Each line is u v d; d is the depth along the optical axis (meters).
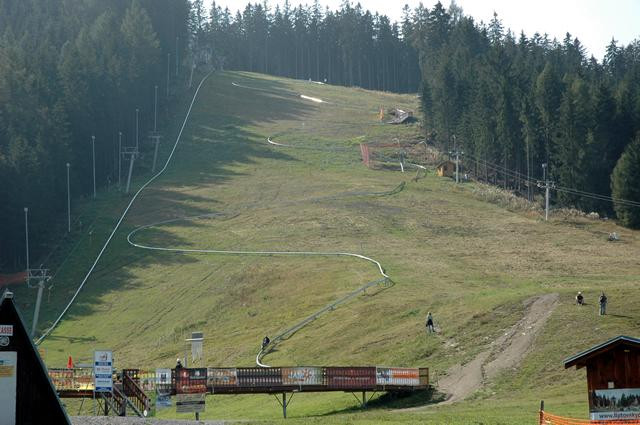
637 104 182.75
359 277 111.69
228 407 71.88
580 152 168.00
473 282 106.75
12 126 165.00
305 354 85.69
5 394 36.84
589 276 111.00
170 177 183.50
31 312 118.44
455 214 151.38
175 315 111.25
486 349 75.81
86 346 104.12
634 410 40.44
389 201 159.38
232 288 116.88
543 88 183.50
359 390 65.88
